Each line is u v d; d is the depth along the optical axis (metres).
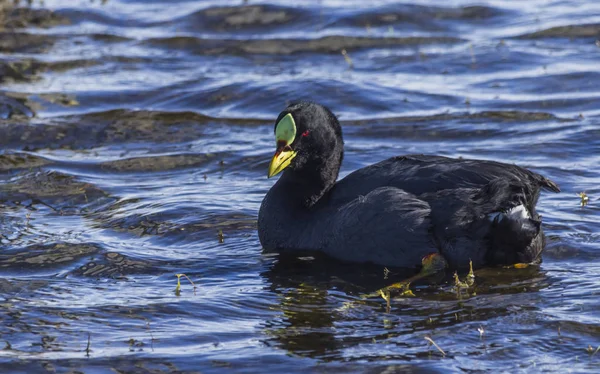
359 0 26.73
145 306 10.12
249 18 25.52
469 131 17.39
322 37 23.77
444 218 10.66
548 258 11.35
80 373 8.54
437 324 9.47
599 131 16.91
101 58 22.78
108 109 19.11
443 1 26.47
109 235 12.66
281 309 10.03
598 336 9.06
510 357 8.66
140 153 16.78
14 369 8.59
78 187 14.84
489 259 10.91
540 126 17.48
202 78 20.98
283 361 8.72
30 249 12.01
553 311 9.68
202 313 9.94
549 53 22.11
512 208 10.49
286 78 20.62
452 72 21.17
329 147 12.06
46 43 24.25
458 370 8.42
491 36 23.89
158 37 24.38
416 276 10.80
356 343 9.07
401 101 19.16
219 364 8.69
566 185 14.23
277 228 11.98
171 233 12.67
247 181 15.08
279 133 11.99
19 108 18.97
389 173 11.48
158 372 8.55
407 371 8.43
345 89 19.62
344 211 11.22
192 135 17.78
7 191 14.70
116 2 28.38
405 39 23.62
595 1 26.64
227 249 12.06
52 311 9.98
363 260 11.13
